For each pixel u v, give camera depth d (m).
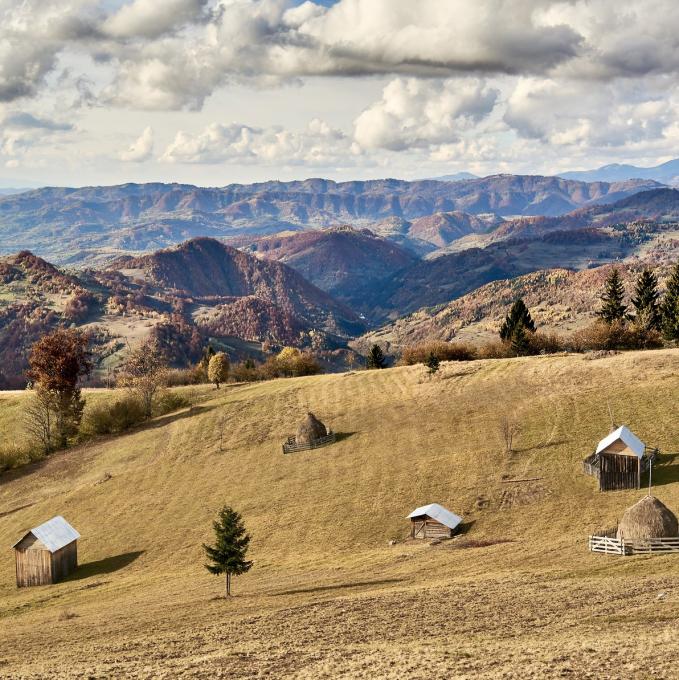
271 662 32.53
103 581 64.19
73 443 121.06
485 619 37.41
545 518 61.28
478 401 97.56
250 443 99.56
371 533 65.00
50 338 124.62
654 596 38.41
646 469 66.38
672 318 146.12
